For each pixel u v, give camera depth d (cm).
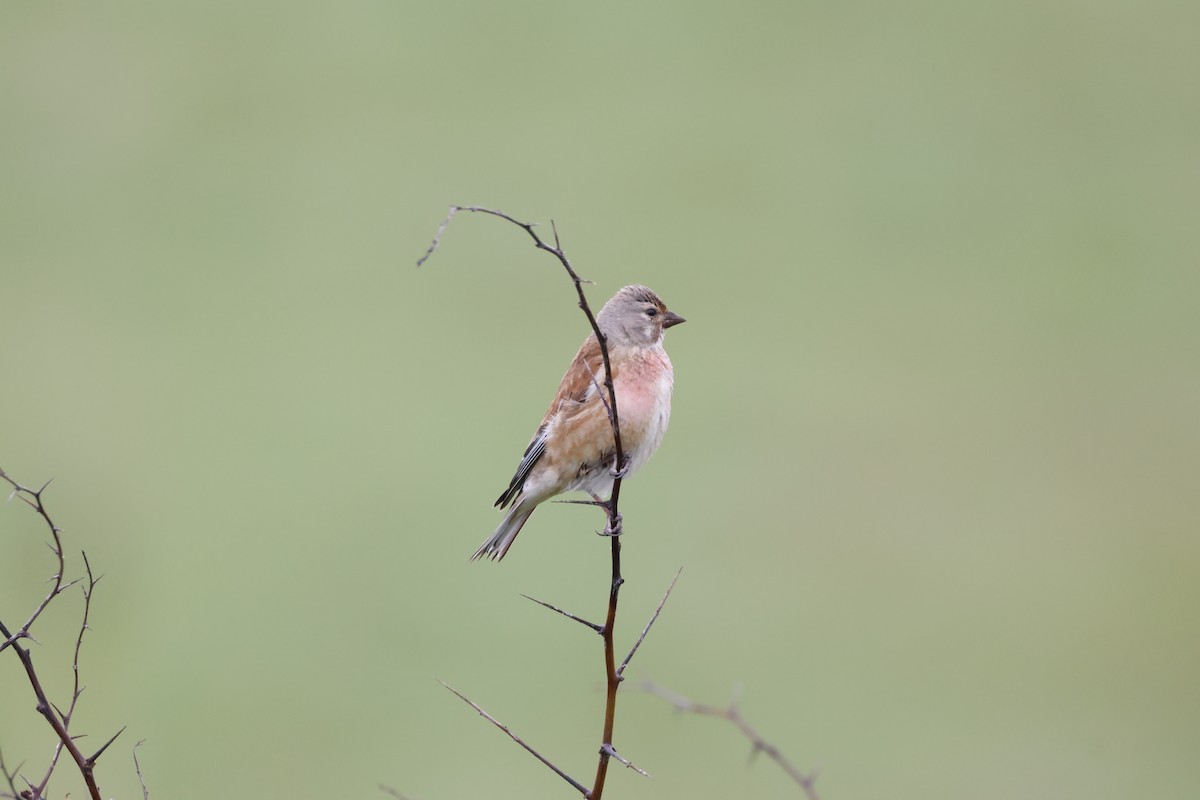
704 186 2056
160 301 1703
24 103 2112
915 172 2103
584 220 1947
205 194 1959
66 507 1271
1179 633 1216
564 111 2230
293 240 1833
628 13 2567
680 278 1845
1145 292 1833
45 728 1006
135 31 2317
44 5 2361
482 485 1349
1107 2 2581
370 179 2031
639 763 1031
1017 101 2339
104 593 1170
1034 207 2070
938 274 1861
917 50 2459
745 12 2588
